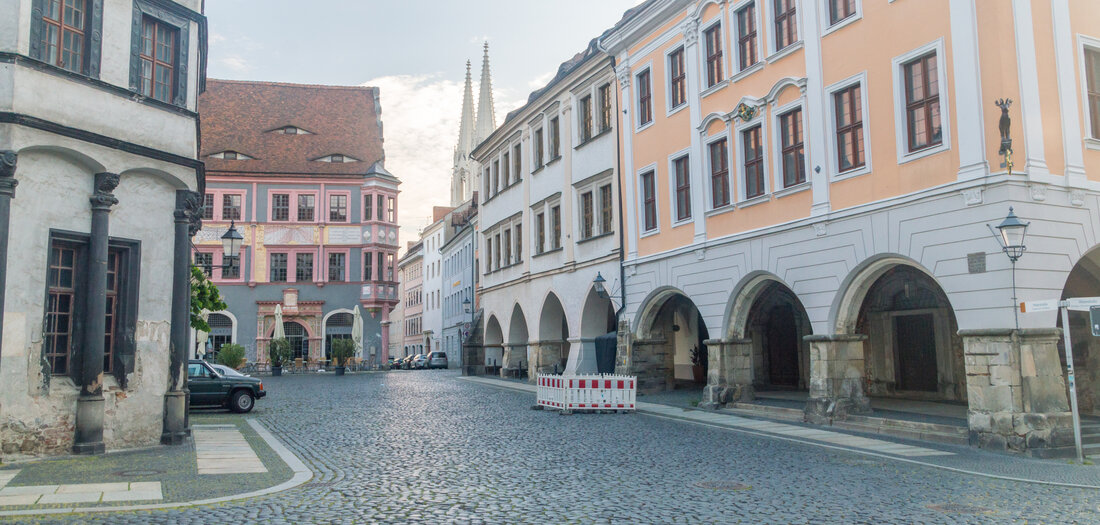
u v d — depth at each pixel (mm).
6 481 10570
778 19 20359
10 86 12531
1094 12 15867
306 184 60469
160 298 15078
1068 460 12859
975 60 14922
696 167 23516
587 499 9359
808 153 19062
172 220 15430
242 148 61156
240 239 24094
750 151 21406
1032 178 14312
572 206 32062
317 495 9672
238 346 43781
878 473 11375
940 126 15719
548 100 34438
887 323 24234
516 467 12000
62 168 13422
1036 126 14633
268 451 14039
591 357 30984
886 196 16828
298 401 26859
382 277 61000
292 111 65000
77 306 13688
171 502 9156
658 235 25781
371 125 65750
